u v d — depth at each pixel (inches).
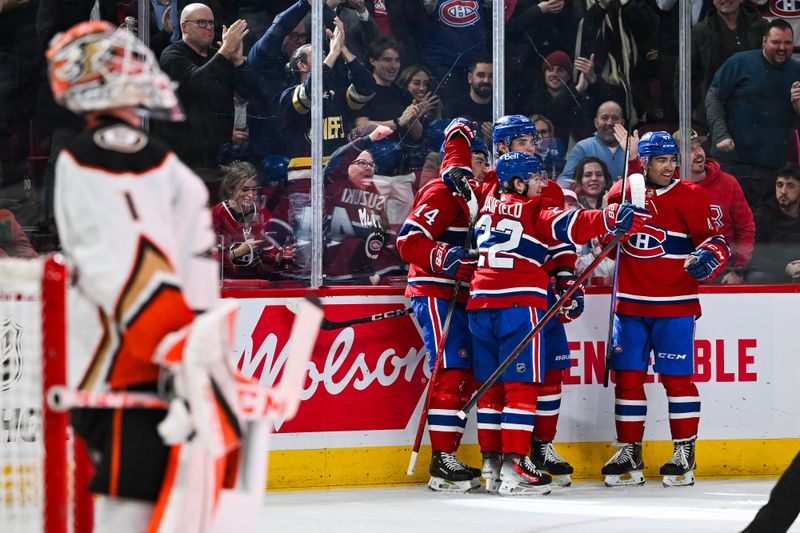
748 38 970.7
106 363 335.0
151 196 330.0
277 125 906.1
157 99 348.2
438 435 884.0
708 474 952.3
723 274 973.8
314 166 911.0
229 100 896.3
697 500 833.5
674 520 740.7
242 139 901.2
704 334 949.8
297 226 912.9
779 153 976.9
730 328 953.5
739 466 956.0
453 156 893.2
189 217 352.5
